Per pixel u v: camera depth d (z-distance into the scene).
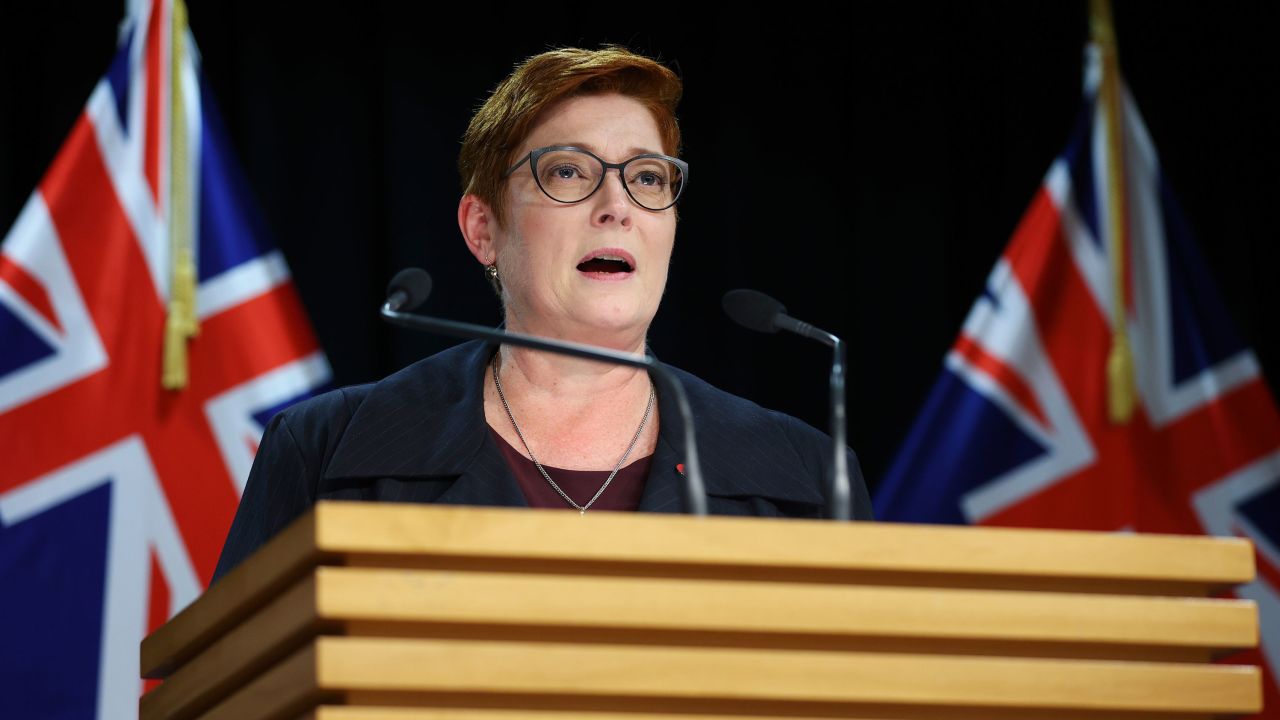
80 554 9.81
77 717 9.59
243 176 10.95
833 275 13.51
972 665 3.83
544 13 13.03
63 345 10.09
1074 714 3.97
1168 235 12.80
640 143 6.36
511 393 6.28
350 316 12.23
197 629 4.31
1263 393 12.46
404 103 12.48
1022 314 12.43
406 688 3.50
